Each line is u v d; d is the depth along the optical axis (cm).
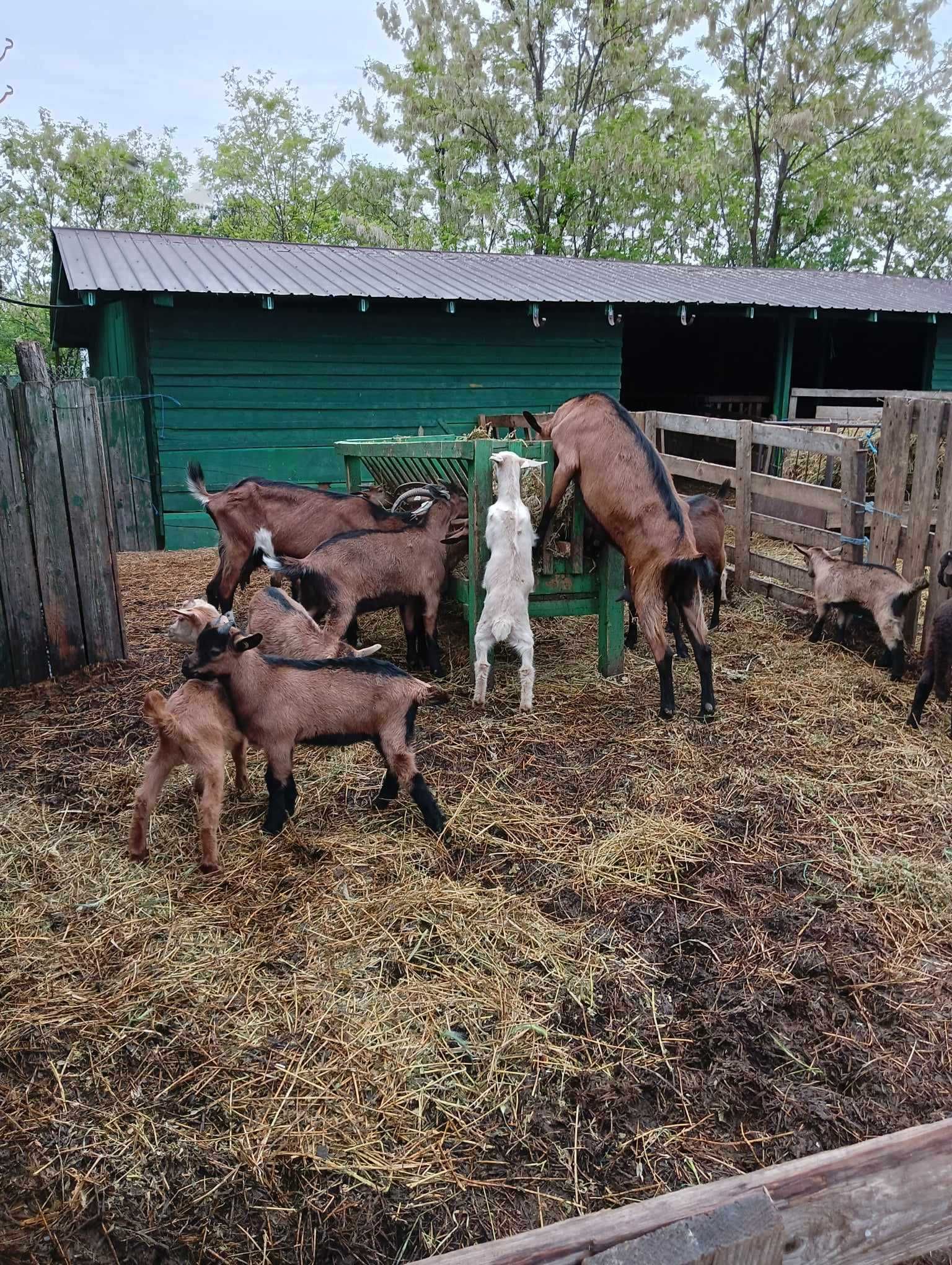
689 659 628
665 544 505
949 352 1518
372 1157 246
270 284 1070
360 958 318
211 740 360
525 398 1279
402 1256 225
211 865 363
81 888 353
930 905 357
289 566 538
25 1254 225
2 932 327
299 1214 233
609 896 357
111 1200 235
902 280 1795
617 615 583
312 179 3462
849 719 523
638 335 1934
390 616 751
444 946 325
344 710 381
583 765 464
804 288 1506
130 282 995
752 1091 272
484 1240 228
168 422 1089
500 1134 255
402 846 385
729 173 2945
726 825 411
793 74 2789
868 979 316
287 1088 265
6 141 2964
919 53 2647
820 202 2877
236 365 1110
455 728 503
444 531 578
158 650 634
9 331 2709
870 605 594
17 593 555
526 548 513
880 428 773
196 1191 238
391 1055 277
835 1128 259
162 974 308
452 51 2962
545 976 313
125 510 1098
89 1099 261
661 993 308
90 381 1062
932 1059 284
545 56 2992
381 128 3003
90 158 2953
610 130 2764
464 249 3017
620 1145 253
